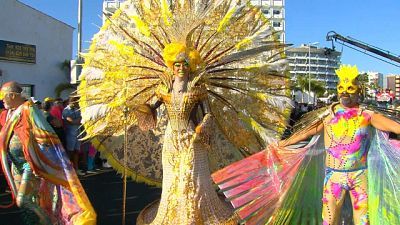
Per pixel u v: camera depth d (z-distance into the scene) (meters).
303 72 47.34
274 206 4.33
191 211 4.66
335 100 4.96
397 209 4.05
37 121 4.78
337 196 4.18
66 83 22.81
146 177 6.06
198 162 4.80
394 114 4.17
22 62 20.77
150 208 5.50
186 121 4.77
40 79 21.84
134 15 5.25
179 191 4.72
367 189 4.14
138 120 5.11
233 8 5.25
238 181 4.38
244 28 5.37
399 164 4.09
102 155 5.86
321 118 4.34
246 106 5.44
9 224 5.84
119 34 5.42
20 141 4.78
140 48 5.22
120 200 7.39
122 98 5.28
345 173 4.15
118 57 5.36
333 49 20.48
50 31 22.31
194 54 4.74
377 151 4.17
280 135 5.44
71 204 4.84
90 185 8.77
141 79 5.32
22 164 4.84
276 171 4.42
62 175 4.84
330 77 48.81
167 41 5.05
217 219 4.78
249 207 4.30
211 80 5.24
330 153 4.23
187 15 5.00
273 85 5.52
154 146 6.06
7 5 19.89
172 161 4.82
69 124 9.49
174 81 4.79
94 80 5.50
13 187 4.90
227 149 6.03
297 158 4.42
